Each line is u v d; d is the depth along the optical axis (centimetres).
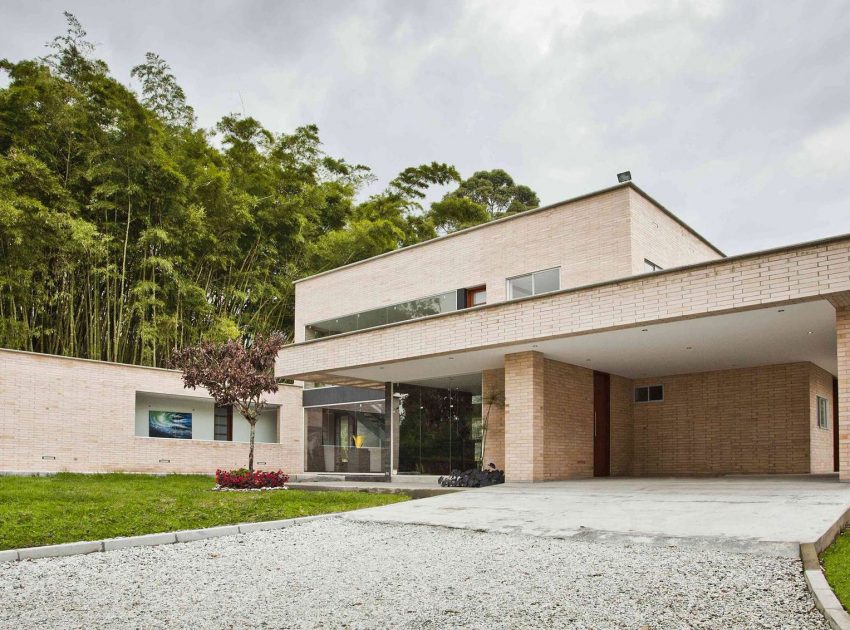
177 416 2148
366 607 452
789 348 1317
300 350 1734
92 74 1814
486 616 420
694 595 448
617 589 474
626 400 1700
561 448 1450
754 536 612
